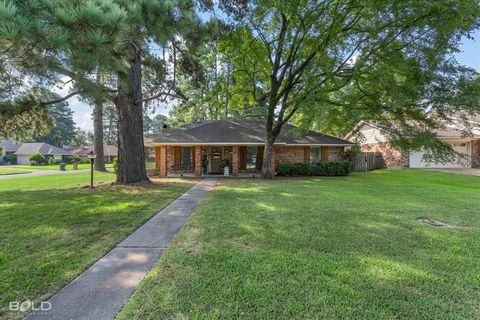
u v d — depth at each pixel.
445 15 8.86
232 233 4.62
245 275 3.08
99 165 21.17
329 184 11.92
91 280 2.99
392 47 10.55
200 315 2.35
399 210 6.43
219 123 18.88
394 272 3.19
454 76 9.99
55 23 3.47
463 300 2.64
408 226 5.10
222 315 2.35
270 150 14.84
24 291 2.74
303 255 3.67
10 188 10.64
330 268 3.27
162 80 11.16
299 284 2.88
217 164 18.59
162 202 7.52
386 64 10.09
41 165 39.38
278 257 3.59
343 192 9.36
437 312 2.44
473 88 9.76
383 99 11.29
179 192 9.38
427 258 3.61
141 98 11.52
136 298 2.61
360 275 3.11
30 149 46.62
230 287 2.81
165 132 19.03
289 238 4.38
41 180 14.10
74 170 25.39
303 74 12.52
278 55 13.06
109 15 3.79
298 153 18.14
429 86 10.28
